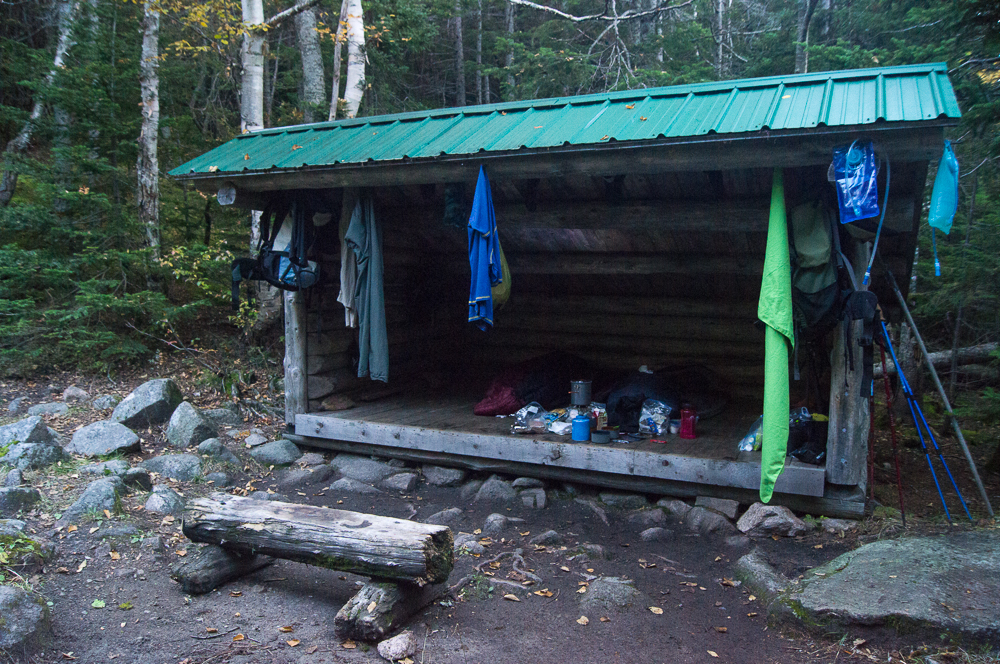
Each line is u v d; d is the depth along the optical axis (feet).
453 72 60.85
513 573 13.38
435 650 10.48
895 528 14.53
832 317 14.11
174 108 38.09
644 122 14.62
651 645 10.82
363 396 24.00
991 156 20.89
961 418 25.93
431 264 27.17
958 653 9.72
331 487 19.19
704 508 16.37
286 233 19.51
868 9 31.19
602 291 26.61
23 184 36.32
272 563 13.52
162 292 30.53
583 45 47.98
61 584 11.99
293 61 46.85
